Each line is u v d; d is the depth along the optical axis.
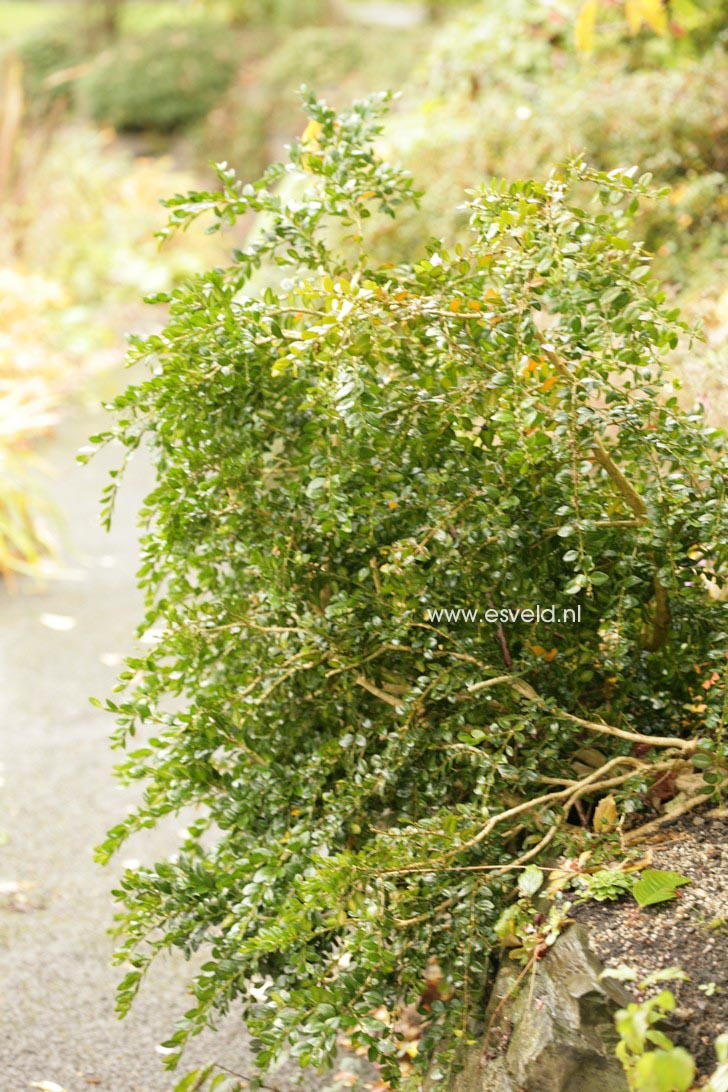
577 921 1.83
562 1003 1.71
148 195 10.62
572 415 1.93
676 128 4.58
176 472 2.22
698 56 5.59
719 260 4.08
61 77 11.01
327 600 2.37
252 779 2.27
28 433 6.23
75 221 10.04
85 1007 2.72
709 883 1.86
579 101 4.81
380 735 2.15
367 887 1.93
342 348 1.98
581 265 1.99
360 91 11.21
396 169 2.41
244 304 2.17
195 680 2.34
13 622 4.88
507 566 2.08
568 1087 1.67
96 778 3.73
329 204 2.39
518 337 1.98
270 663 2.29
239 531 2.33
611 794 2.03
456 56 6.51
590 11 4.54
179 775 2.23
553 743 2.05
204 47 14.88
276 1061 2.03
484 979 1.95
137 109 14.52
